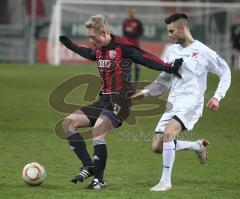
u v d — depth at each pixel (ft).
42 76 244.22
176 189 72.95
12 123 127.34
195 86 73.15
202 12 335.88
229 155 97.96
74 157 93.97
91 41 72.54
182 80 73.31
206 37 329.72
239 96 193.36
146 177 80.43
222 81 73.31
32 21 326.44
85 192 70.18
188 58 73.31
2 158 92.43
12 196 68.03
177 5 329.93
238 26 273.75
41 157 93.66
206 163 90.79
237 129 126.41
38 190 71.15
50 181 76.89
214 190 72.90
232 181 78.59
